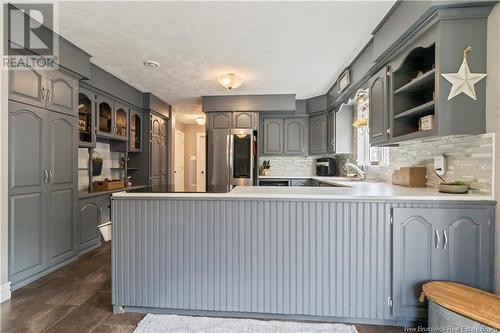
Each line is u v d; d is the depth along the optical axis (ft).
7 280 6.87
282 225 5.86
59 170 8.66
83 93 10.27
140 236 6.12
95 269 8.70
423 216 5.49
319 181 12.57
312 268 5.81
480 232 5.34
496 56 5.10
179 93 14.49
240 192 6.19
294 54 9.35
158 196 6.04
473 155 5.87
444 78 5.32
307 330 5.55
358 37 8.11
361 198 5.65
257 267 5.92
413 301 5.52
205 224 6.00
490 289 5.31
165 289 6.09
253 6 6.53
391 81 7.19
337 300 5.76
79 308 6.38
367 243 5.66
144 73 11.34
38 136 7.84
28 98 7.48
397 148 9.39
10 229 7.02
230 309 5.99
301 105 15.66
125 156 13.42
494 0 4.96
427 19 5.51
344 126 13.47
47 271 8.27
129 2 6.38
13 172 7.07
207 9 6.65
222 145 14.60
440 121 5.36
